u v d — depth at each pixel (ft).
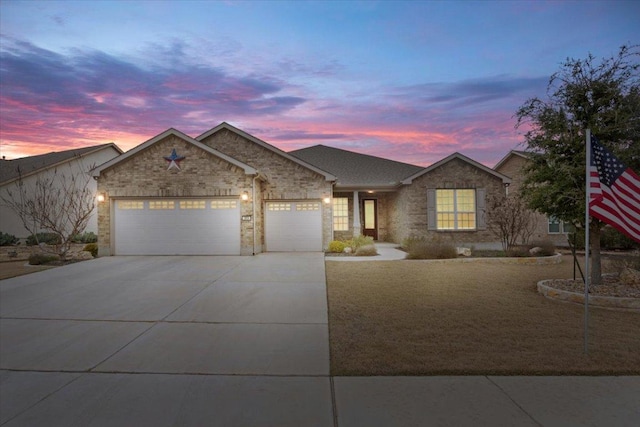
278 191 59.21
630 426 12.39
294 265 44.83
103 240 54.08
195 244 54.24
